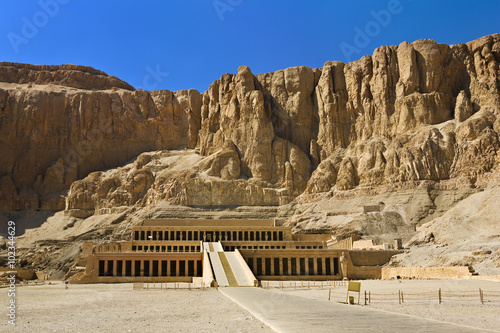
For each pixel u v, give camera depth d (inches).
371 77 7362.2
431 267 3464.6
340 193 6437.0
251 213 6545.3
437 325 1318.9
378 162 6486.2
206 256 3961.6
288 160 7116.1
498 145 5979.3
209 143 7559.1
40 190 7539.4
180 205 6663.4
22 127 7869.1
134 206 6875.0
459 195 5767.7
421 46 7086.6
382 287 2856.8
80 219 7003.0
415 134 6530.5
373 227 5492.1
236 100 7559.1
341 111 7436.0
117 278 4020.7
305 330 1242.0
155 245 5083.7
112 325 1430.9
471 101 6692.9
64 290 3100.4
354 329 1253.7
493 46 6904.5
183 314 1672.0
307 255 4185.5
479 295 2245.3
